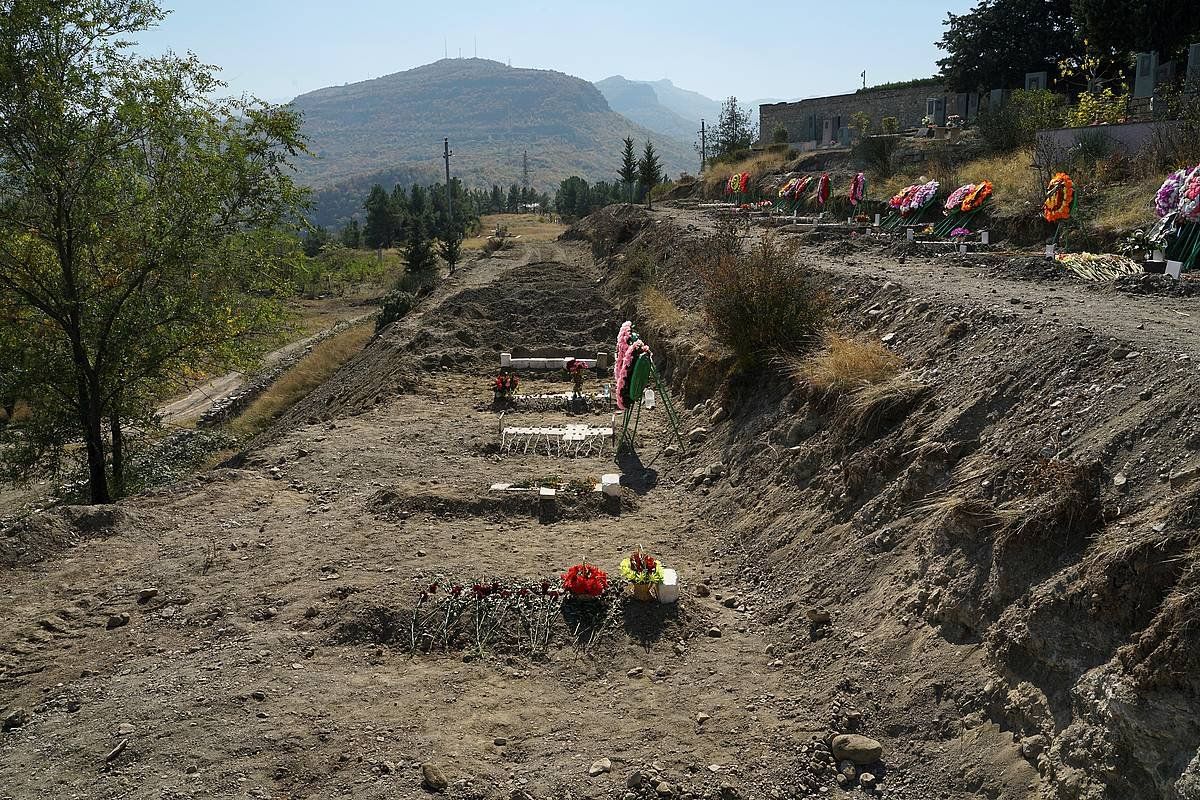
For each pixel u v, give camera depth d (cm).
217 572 720
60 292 1393
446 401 1334
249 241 1563
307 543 773
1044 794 373
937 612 493
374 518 830
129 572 727
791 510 723
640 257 2003
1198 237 998
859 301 1019
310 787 447
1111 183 1445
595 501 850
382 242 6725
